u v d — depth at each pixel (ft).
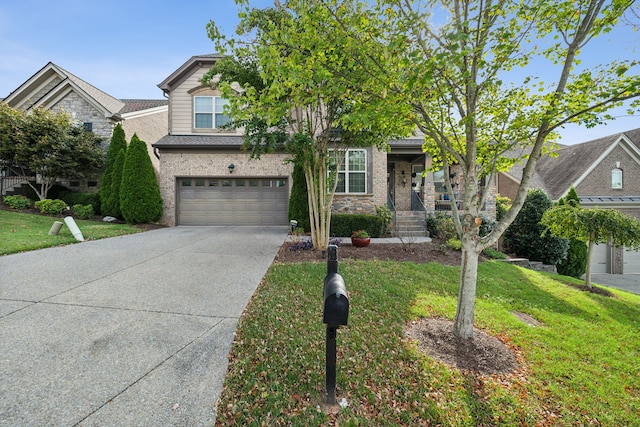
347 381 8.43
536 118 9.97
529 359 10.42
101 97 47.24
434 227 34.01
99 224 34.50
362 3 11.65
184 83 39.83
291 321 11.50
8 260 18.13
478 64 9.50
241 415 6.89
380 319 12.28
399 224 36.24
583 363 10.39
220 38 15.28
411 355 9.89
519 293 17.19
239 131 40.06
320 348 9.89
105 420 6.47
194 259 19.75
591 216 20.02
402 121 11.51
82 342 9.30
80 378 7.69
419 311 13.25
